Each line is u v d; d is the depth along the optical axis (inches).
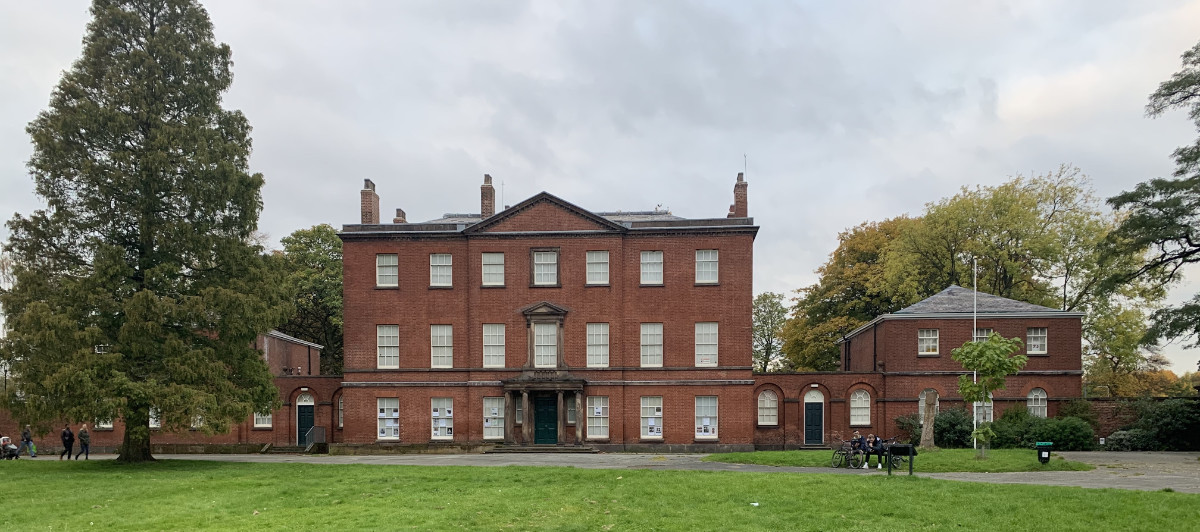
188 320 1469.0
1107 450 1840.6
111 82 1443.2
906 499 969.5
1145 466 1412.4
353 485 1123.9
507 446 1929.1
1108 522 845.8
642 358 1989.4
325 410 2095.2
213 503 993.5
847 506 932.0
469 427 1984.5
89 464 1497.3
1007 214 2502.5
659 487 1066.1
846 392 2064.5
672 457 1688.0
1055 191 2556.6
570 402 1984.5
